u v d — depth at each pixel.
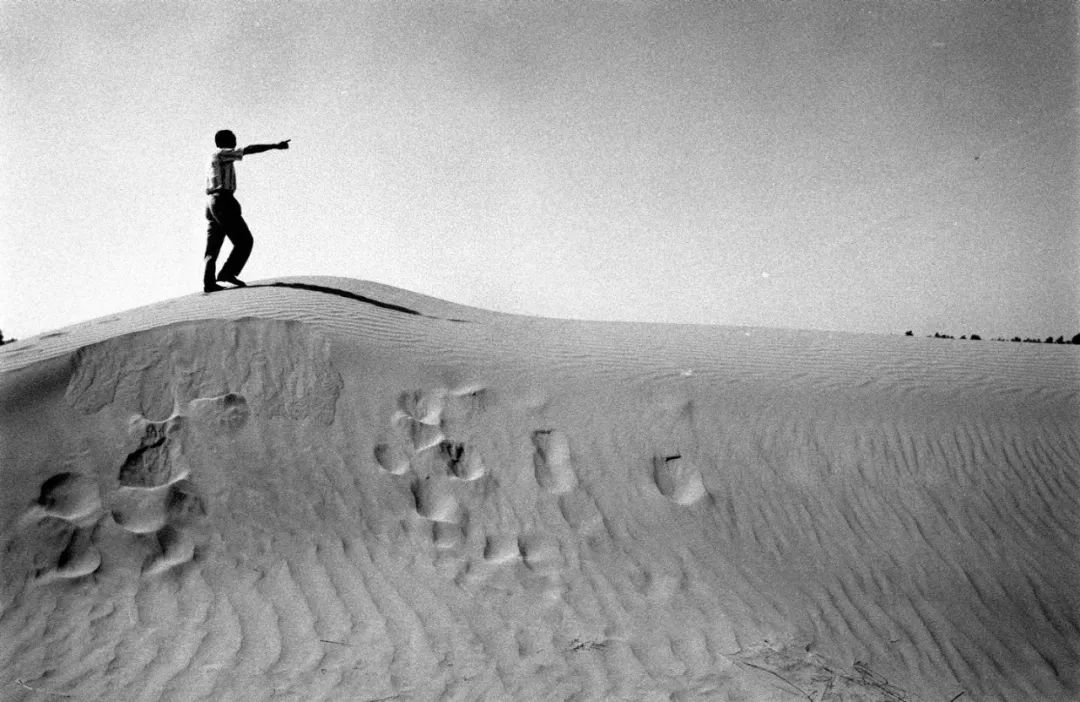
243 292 9.78
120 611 5.24
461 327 10.06
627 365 9.24
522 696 4.90
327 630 5.30
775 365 9.88
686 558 6.64
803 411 8.51
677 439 7.94
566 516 6.89
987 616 6.44
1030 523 7.48
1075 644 6.26
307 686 4.77
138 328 7.86
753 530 7.09
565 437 7.72
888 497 7.62
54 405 6.45
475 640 5.41
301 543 6.07
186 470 6.37
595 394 8.35
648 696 5.01
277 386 7.29
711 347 10.69
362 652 5.14
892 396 9.02
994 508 7.61
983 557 7.04
